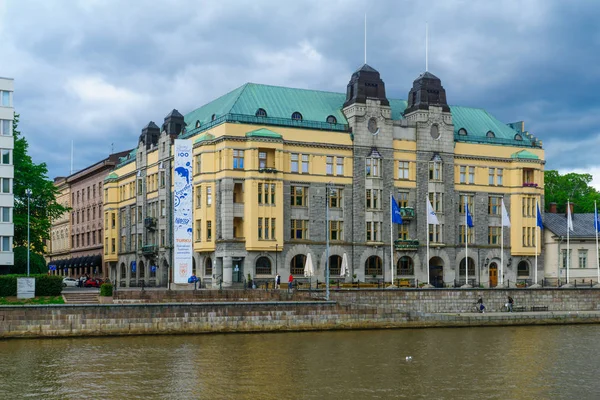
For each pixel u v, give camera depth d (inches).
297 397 1670.8
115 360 2119.8
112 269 5182.1
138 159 4734.3
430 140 4188.0
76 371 1951.3
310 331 2827.3
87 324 2578.7
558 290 3511.3
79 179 5925.2
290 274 3818.9
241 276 3732.8
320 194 3922.2
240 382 1824.6
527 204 4404.5
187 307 2687.0
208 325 2704.2
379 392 1723.7
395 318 2965.1
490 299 3376.0
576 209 5418.3
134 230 4810.5
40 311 2544.3
